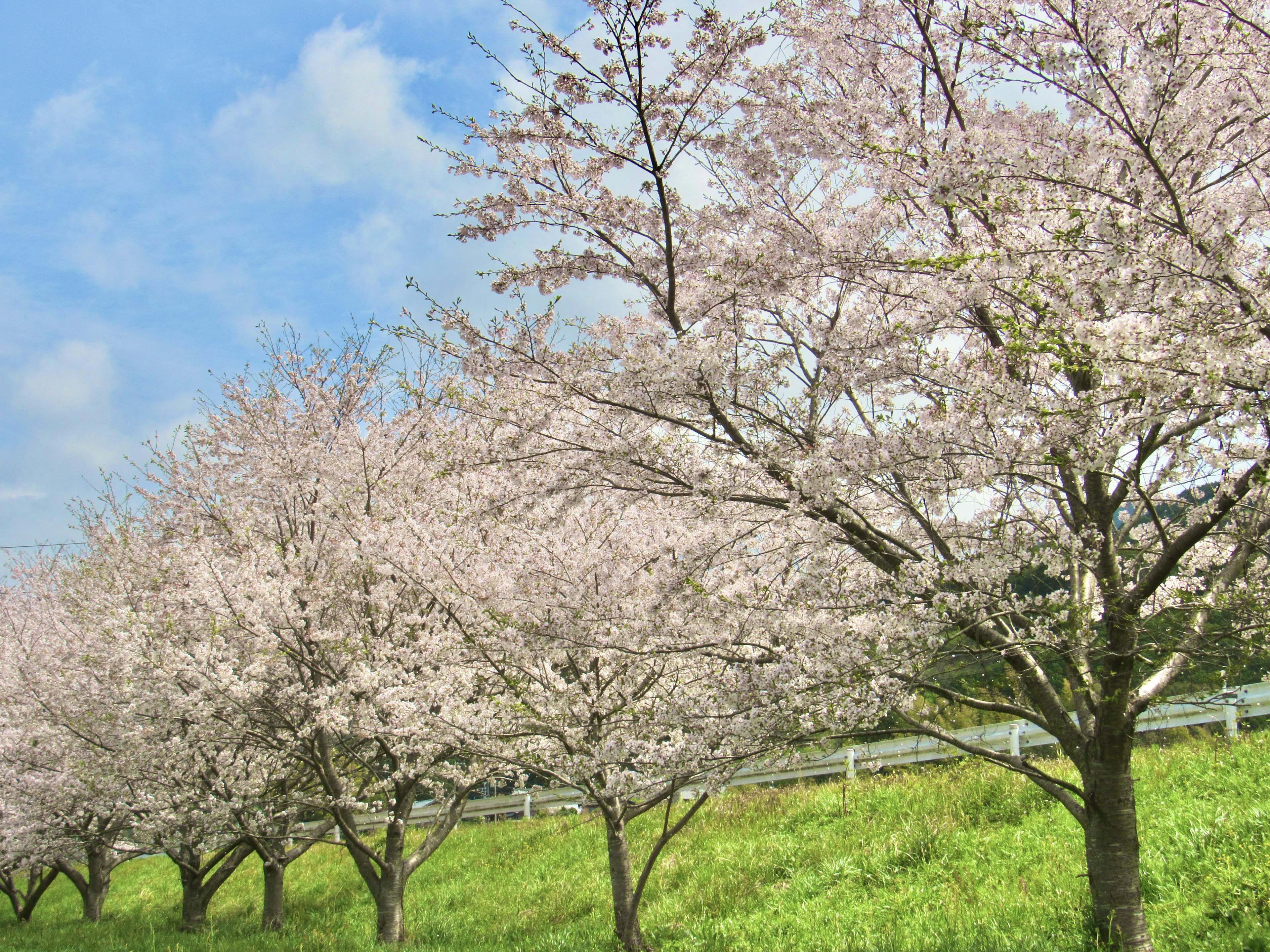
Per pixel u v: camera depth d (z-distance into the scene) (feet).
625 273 18.63
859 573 19.51
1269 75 13.19
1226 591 14.11
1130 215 12.19
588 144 17.58
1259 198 13.99
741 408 17.88
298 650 28.68
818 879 27.22
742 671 16.78
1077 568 17.80
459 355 18.74
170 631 27.78
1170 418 14.20
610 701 24.93
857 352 16.02
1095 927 16.33
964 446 14.93
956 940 18.89
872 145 15.19
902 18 17.13
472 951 26.45
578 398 19.11
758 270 17.26
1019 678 17.84
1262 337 11.93
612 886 30.78
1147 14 12.29
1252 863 19.01
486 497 23.38
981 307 16.28
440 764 28.02
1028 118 14.19
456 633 27.04
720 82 17.29
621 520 25.02
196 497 38.58
